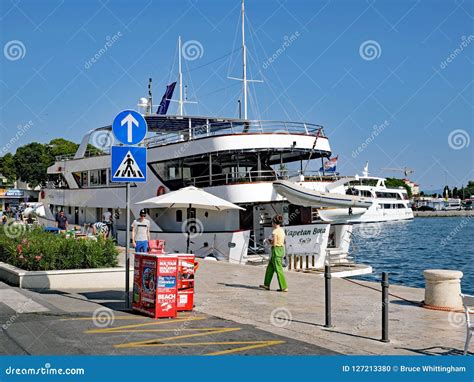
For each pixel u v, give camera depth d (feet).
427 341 28.40
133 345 26.45
